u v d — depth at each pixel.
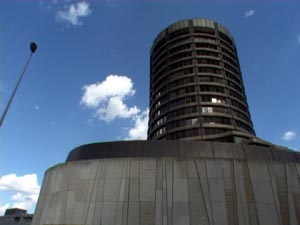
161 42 77.12
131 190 24.62
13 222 79.81
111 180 25.56
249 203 23.56
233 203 23.52
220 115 57.94
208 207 23.25
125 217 23.42
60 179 28.23
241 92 66.44
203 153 28.45
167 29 77.00
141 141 29.88
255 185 24.47
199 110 58.53
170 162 25.61
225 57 69.50
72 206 25.50
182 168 25.22
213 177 24.67
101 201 24.64
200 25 72.75
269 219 22.95
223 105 59.72
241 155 28.55
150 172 25.38
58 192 27.42
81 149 31.95
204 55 67.12
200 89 61.81
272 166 25.58
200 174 24.84
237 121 59.31
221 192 23.97
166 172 25.12
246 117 62.69
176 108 60.81
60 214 25.75
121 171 25.88
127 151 29.33
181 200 23.64
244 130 58.44
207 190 24.05
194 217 22.83
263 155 28.92
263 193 24.11
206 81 62.88
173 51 71.25
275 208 23.52
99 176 26.12
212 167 25.20
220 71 65.56
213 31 72.75
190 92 61.81
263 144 43.44
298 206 23.84
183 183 24.44
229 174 24.92
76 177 27.05
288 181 24.95
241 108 63.31
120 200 24.30
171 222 22.77
